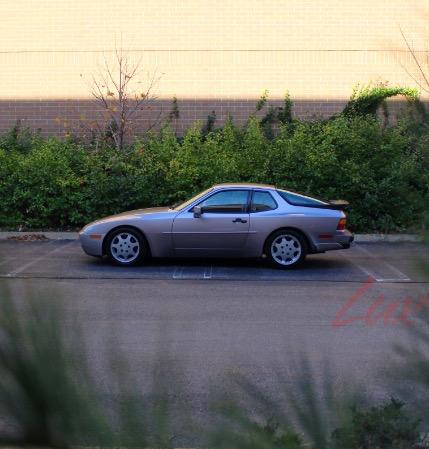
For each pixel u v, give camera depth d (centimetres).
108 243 1298
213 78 2141
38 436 171
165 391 194
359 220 1720
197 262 1362
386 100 2069
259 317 898
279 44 2136
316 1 2119
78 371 177
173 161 1767
